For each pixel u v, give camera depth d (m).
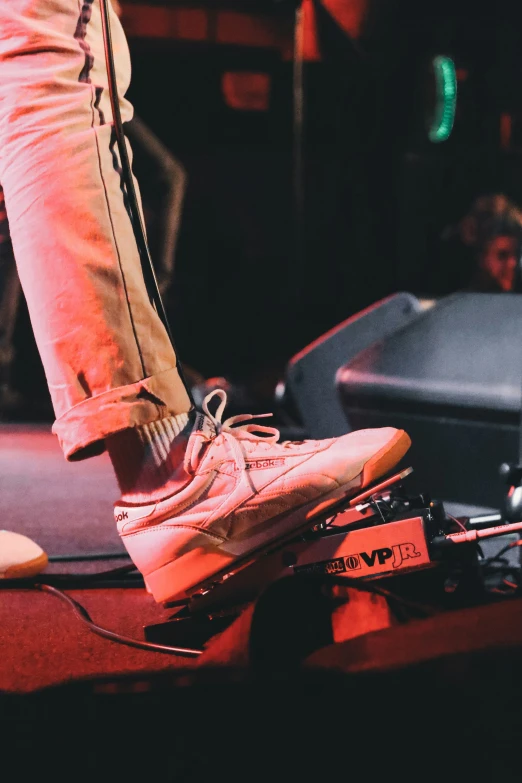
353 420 2.10
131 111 1.23
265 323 8.24
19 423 4.82
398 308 2.36
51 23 1.12
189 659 1.16
